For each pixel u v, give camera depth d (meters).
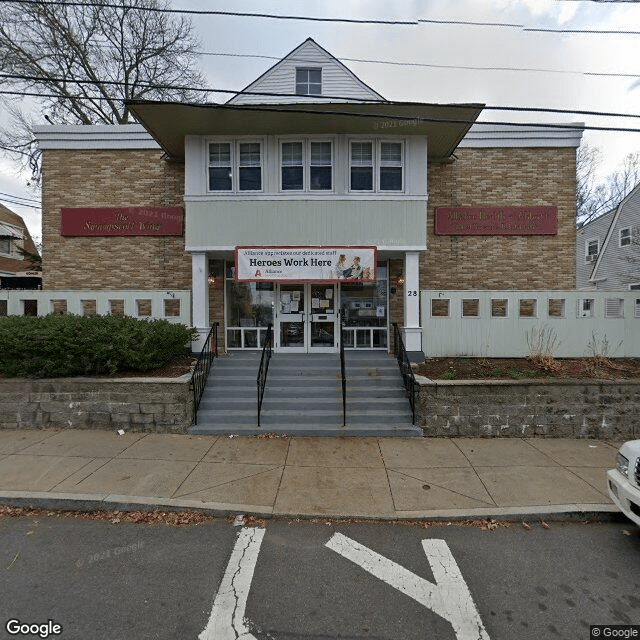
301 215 8.56
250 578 3.02
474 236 10.27
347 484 4.55
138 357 6.70
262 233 8.58
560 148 10.27
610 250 20.92
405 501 4.18
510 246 10.27
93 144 10.34
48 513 4.02
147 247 10.31
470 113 7.84
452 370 7.37
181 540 3.54
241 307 9.93
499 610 2.72
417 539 3.58
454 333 8.22
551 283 10.24
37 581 2.97
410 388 6.68
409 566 3.19
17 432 6.28
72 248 10.35
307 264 8.48
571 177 10.25
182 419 6.29
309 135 8.70
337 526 3.79
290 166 8.83
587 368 7.23
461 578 3.05
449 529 3.76
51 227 10.37
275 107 7.42
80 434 6.18
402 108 7.68
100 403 6.40
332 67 10.44
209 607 2.72
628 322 8.02
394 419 6.50
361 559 3.28
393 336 9.57
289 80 10.47
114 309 8.62
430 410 6.28
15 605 2.72
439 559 3.28
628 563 3.24
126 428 6.36
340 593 2.87
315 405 6.77
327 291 9.80
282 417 6.47
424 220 8.55
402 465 5.10
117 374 6.92
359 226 8.56
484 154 10.27
